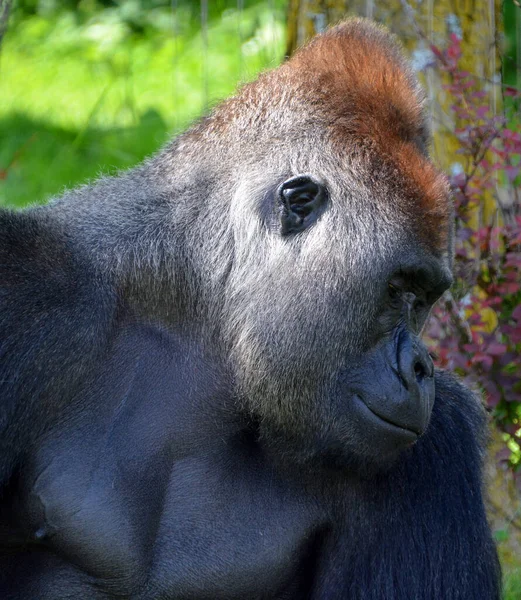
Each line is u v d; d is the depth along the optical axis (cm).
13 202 2214
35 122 2662
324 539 943
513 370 1377
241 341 916
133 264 932
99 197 986
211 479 912
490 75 1548
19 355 855
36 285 879
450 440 960
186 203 964
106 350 909
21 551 909
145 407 912
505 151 1373
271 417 906
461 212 1373
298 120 945
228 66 2778
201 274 941
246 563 900
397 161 893
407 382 856
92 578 881
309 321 889
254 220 925
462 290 1372
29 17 3406
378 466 901
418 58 1504
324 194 903
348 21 1028
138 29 3216
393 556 930
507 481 1470
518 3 1575
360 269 876
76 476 870
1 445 852
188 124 1043
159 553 891
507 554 1420
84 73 2975
